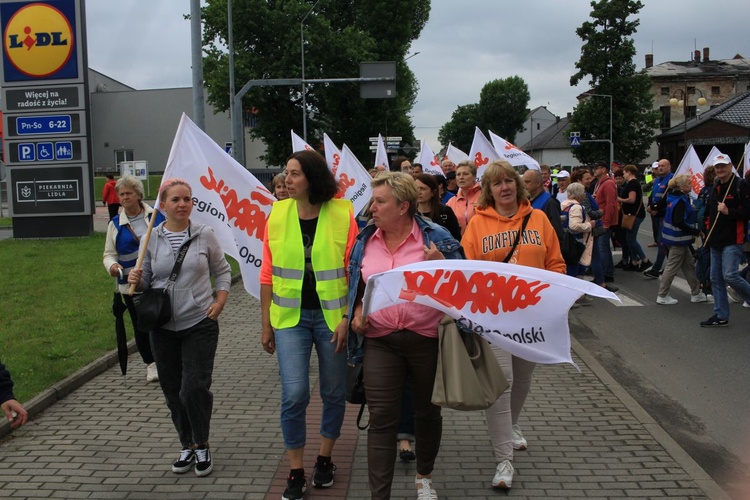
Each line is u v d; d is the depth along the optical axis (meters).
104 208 39.53
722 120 51.97
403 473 4.30
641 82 62.25
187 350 4.24
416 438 3.79
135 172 42.38
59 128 18.75
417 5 47.53
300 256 3.98
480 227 4.40
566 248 7.17
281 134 42.47
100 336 7.77
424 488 3.81
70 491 4.05
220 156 5.54
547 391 5.97
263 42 39.75
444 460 4.50
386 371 3.62
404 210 3.68
